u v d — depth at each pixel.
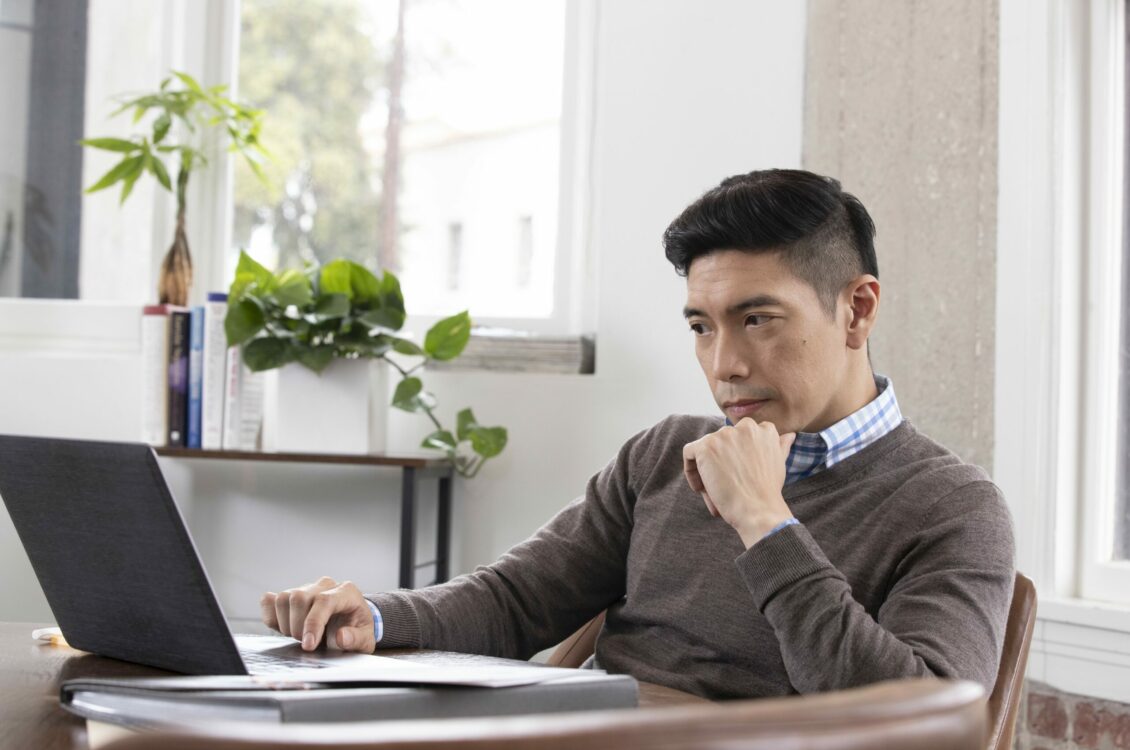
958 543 1.32
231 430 2.47
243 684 0.93
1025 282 2.04
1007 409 2.06
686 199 2.47
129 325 2.76
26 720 0.97
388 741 0.50
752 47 2.40
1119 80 2.08
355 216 2.90
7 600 2.61
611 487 1.69
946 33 2.14
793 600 1.23
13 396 2.68
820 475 1.45
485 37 2.85
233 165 2.90
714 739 0.51
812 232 1.39
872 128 2.23
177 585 1.06
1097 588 2.04
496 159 2.83
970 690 0.60
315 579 2.61
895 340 2.18
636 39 2.53
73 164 2.87
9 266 2.85
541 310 2.78
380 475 2.60
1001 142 2.08
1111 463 2.07
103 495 1.08
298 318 2.43
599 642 1.61
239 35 2.92
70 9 2.88
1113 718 1.93
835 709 0.54
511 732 0.51
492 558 2.55
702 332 1.44
